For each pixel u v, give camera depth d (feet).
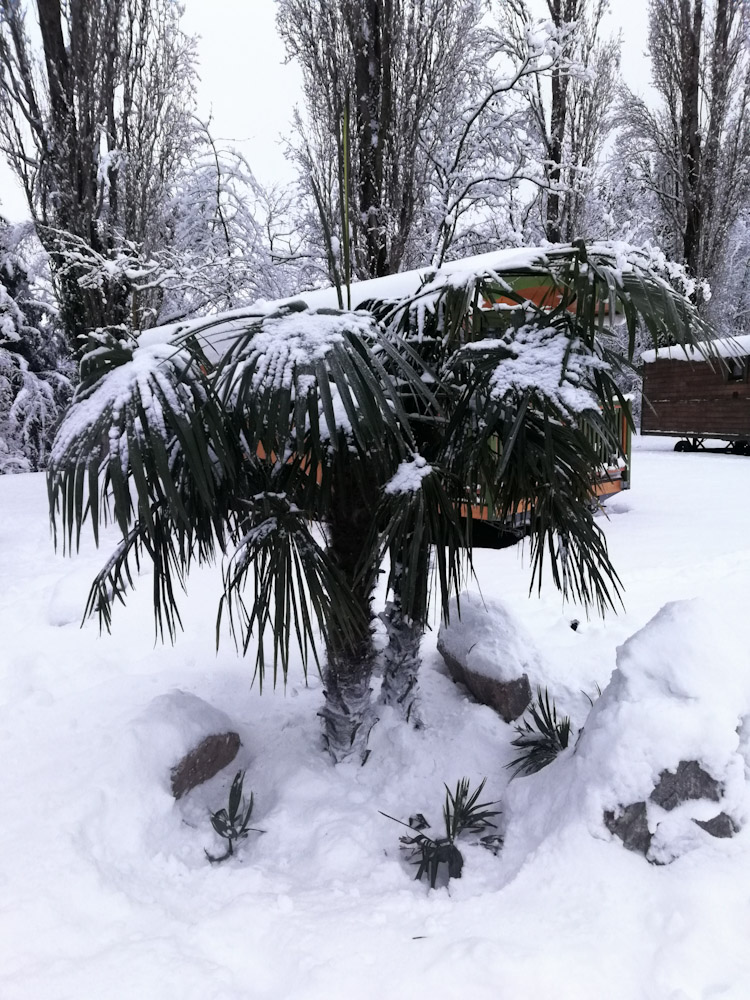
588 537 7.35
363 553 7.39
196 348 6.51
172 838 7.46
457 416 7.31
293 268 44.47
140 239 33.76
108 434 5.61
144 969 5.27
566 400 6.49
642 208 65.62
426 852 6.78
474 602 11.60
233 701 10.71
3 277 53.36
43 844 6.62
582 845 6.48
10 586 18.08
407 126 36.24
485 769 8.58
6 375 53.88
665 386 55.98
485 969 5.24
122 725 8.50
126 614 14.62
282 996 5.16
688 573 16.46
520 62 39.99
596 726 7.19
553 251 7.18
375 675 11.27
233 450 6.57
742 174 59.11
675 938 5.59
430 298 8.32
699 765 6.63
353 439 6.82
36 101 29.94
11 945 5.53
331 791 8.13
